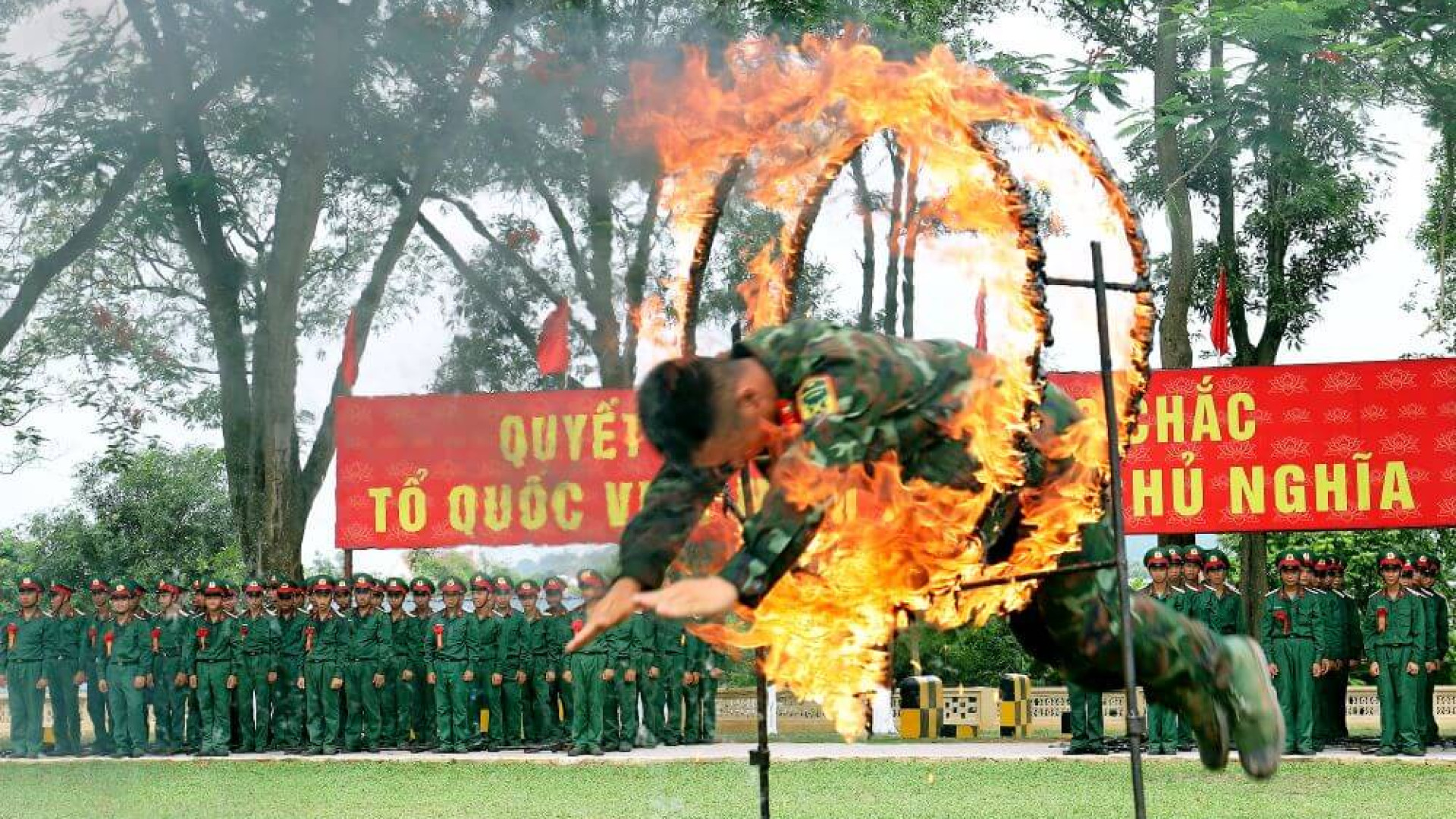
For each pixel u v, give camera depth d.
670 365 5.95
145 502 38.66
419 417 21.50
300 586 22.55
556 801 14.35
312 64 27.55
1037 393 6.53
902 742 21.89
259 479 28.08
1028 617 7.20
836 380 5.78
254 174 29.81
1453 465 19.52
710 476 6.02
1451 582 33.09
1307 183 27.97
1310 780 15.55
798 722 25.72
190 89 27.50
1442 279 29.12
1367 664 20.31
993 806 13.45
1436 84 26.80
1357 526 19.66
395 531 21.41
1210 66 27.94
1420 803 13.41
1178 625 7.02
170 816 13.54
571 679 19.81
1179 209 28.88
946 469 6.32
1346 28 26.56
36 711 21.83
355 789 15.68
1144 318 7.33
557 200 29.61
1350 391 19.75
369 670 21.47
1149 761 17.69
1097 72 24.19
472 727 21.16
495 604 21.31
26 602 22.11
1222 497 19.88
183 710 22.03
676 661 21.28
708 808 13.59
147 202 28.58
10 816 13.60
